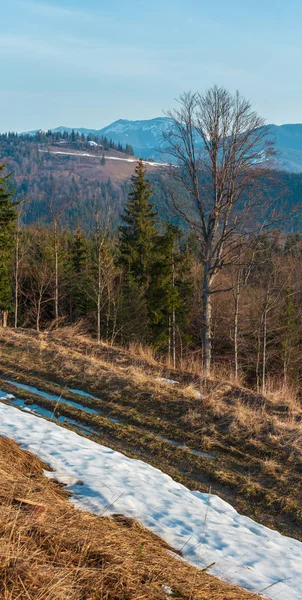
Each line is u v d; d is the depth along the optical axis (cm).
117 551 368
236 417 859
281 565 454
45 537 355
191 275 3684
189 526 501
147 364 1270
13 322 3662
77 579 315
